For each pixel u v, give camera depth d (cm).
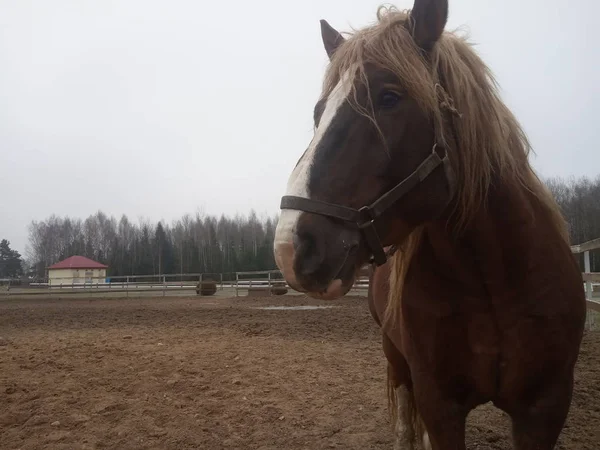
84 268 5062
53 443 381
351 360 642
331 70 182
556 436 195
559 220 217
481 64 201
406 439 313
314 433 395
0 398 485
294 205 160
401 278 215
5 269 6569
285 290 2123
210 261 5953
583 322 207
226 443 380
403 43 173
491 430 392
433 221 192
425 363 210
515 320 191
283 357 661
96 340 821
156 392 501
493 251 190
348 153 165
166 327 994
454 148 179
